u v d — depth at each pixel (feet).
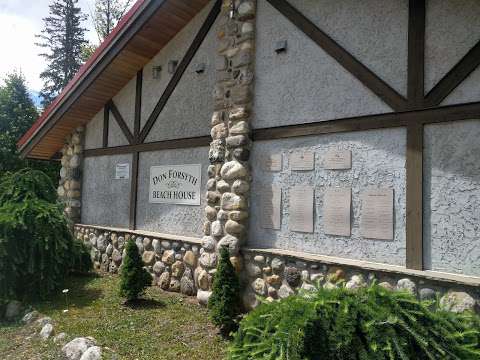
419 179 11.29
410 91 11.64
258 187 15.40
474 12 10.66
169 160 20.34
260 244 15.16
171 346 12.39
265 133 15.21
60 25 88.17
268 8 15.52
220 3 18.26
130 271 16.84
